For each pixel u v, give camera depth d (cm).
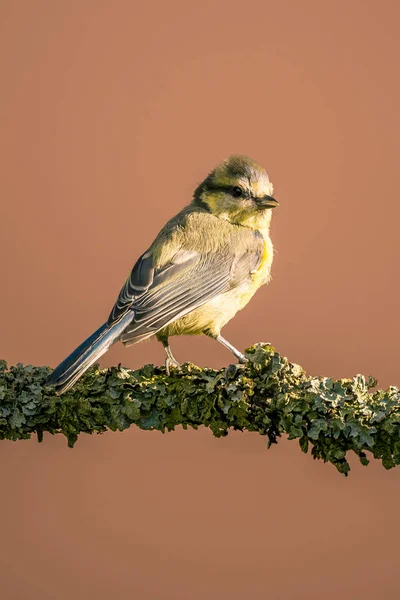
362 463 666
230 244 927
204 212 976
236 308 933
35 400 721
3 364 748
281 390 690
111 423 716
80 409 712
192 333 906
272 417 692
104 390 715
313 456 685
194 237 923
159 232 941
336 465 670
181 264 884
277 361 701
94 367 752
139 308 830
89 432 721
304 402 675
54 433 732
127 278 871
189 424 713
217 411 702
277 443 698
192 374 727
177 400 711
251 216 973
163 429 718
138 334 803
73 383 707
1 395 725
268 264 967
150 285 853
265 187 980
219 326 911
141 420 716
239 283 921
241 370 707
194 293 876
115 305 827
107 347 755
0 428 729
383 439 658
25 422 719
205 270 895
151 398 714
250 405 697
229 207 970
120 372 725
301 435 673
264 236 980
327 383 688
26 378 734
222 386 705
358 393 678
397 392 679
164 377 729
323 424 666
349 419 661
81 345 754
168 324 850
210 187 991
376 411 662
